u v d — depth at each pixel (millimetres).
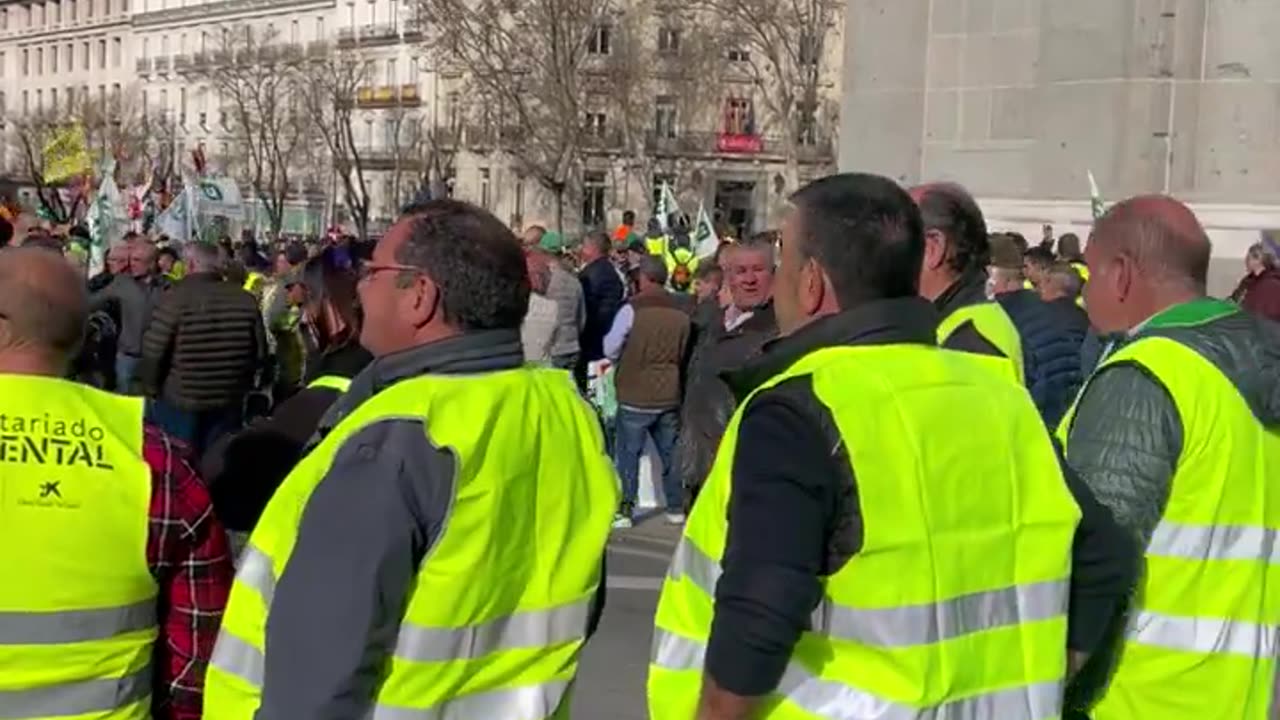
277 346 9922
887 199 2664
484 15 46906
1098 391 3268
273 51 70000
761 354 2756
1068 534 2740
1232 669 3275
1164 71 15172
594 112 56438
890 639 2484
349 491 2641
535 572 2906
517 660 2859
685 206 57250
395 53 69438
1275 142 14953
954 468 2574
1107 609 2877
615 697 6465
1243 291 8258
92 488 2820
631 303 11234
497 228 2932
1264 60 14953
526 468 2859
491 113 53500
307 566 2619
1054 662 2709
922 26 16719
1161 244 3402
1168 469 3166
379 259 2896
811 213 2670
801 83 49969
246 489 3973
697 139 57250
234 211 25328
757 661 2391
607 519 3080
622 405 10734
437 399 2746
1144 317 3449
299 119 68062
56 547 2779
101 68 95625
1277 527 3359
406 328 2889
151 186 28328
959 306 4312
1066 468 2883
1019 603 2668
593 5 48875
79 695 2824
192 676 2979
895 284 2668
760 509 2445
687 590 2691
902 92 16875
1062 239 11859
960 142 16406
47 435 2812
